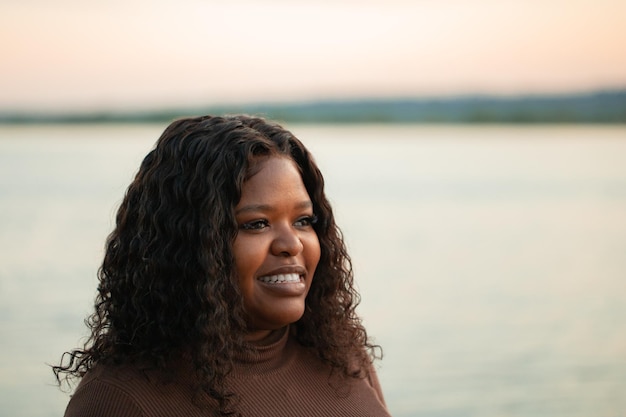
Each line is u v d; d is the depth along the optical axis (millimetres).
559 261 25297
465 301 18766
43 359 12352
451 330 15617
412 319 16688
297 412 2617
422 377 12195
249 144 2484
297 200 2537
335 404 2738
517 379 12117
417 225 35594
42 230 29969
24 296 17719
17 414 9781
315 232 2803
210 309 2408
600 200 48094
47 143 125250
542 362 13125
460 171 74750
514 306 18156
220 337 2410
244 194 2467
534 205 45281
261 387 2574
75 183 52125
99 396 2393
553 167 81875
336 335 2824
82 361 2547
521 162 89875
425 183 59875
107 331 2533
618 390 11578
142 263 2475
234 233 2445
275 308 2498
